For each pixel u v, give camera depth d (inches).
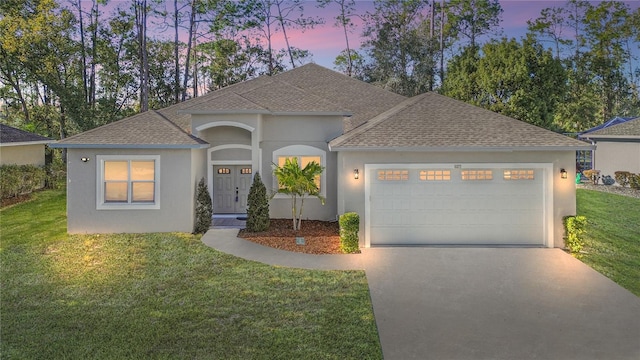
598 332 319.6
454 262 492.1
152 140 605.9
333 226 651.5
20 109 1563.7
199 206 624.1
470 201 565.6
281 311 358.6
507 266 477.7
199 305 372.2
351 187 561.3
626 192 986.1
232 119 660.7
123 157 607.5
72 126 1358.3
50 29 1338.6
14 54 1354.6
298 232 610.9
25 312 358.0
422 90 1578.5
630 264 502.6
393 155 559.5
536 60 1172.5
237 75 1811.0
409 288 411.2
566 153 554.6
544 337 312.0
